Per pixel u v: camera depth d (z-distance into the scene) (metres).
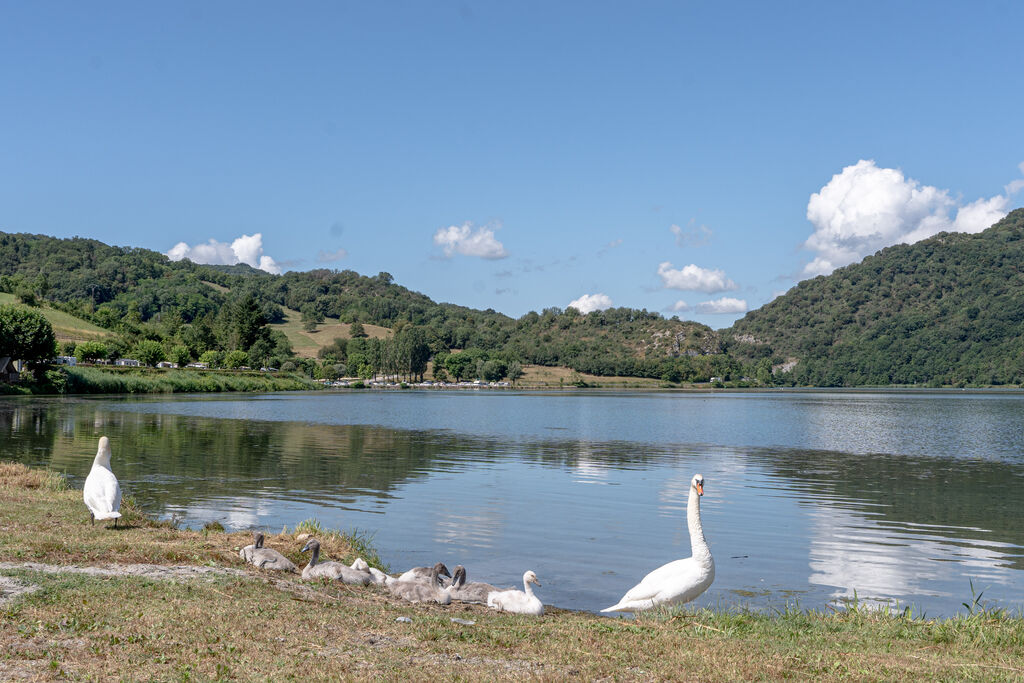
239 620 10.31
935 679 9.29
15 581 11.29
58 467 31.33
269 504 24.89
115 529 16.72
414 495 27.50
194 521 21.61
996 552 20.28
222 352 199.00
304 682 8.26
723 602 15.52
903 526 23.61
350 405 99.50
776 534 22.22
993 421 78.50
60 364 113.81
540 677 8.80
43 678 7.86
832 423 74.56
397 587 13.27
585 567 18.08
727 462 40.00
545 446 47.19
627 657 9.91
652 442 51.03
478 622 11.62
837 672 9.51
